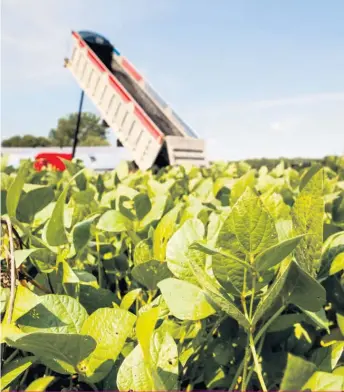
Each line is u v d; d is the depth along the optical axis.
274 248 0.90
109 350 0.94
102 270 1.88
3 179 2.30
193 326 1.17
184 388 1.25
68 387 1.23
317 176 0.96
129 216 1.90
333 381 0.70
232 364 1.26
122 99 21.30
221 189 3.00
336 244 1.26
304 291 1.02
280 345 1.36
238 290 0.97
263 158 20.55
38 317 1.01
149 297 1.36
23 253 1.11
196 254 1.14
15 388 1.16
